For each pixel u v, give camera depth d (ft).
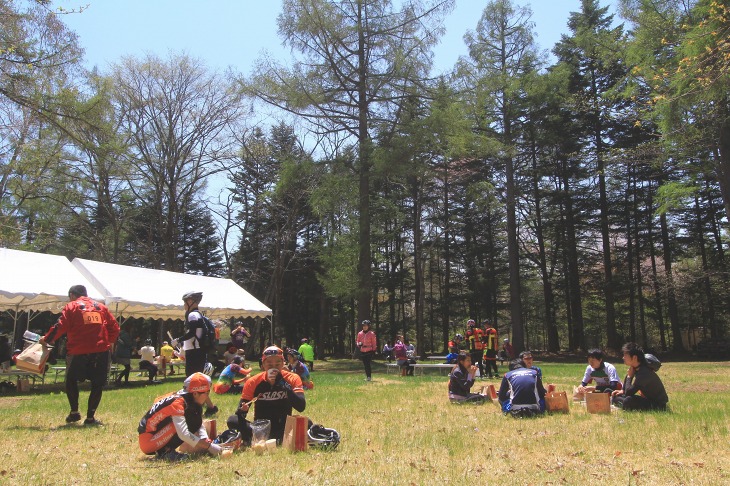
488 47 100.99
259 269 133.90
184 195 107.45
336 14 71.97
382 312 164.25
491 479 13.34
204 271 167.63
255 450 16.67
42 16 37.04
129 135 89.71
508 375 25.73
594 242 129.59
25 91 37.60
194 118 98.73
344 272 77.87
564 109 105.91
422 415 25.26
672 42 55.72
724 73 39.11
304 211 126.41
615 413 24.98
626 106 99.30
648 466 14.79
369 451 16.90
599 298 131.13
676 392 36.06
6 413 26.16
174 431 16.31
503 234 145.89
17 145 56.03
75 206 98.73
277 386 18.47
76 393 22.90
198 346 25.93
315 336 155.63
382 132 75.25
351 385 42.09
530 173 118.83
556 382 43.52
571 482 13.11
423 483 12.90
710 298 110.32
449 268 145.07
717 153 61.67
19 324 89.86
